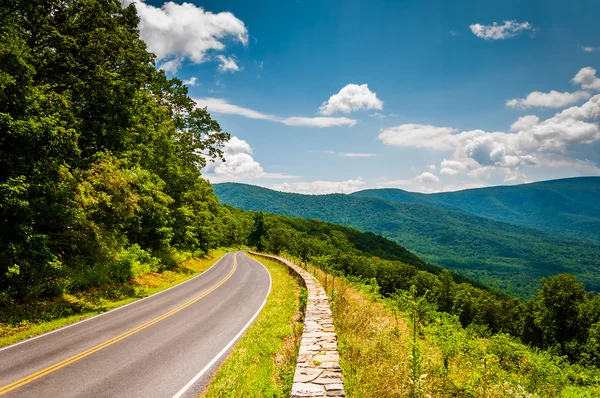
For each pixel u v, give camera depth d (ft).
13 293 38.14
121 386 20.99
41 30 50.29
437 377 18.98
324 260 101.24
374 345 23.58
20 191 35.68
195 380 22.15
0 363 24.70
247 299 52.31
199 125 107.45
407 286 284.61
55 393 19.80
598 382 26.68
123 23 63.41
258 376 22.82
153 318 39.63
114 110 58.49
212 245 173.06
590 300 158.92
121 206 53.98
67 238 49.26
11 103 36.58
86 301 46.62
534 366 25.41
